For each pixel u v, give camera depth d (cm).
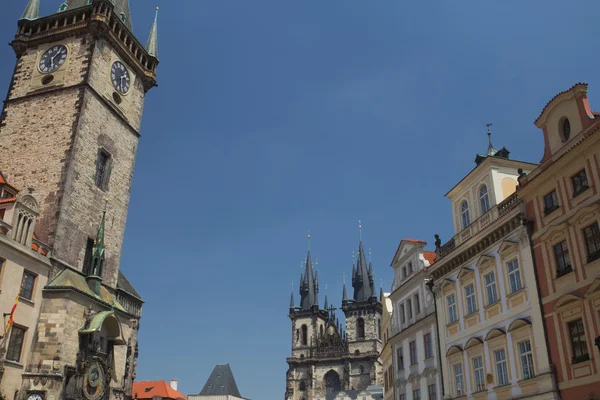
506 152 4722
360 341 16925
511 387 3756
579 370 3216
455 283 4647
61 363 4312
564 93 3638
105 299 5106
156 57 6781
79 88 5572
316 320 17888
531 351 3616
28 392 4147
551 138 3772
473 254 4434
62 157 5269
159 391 12500
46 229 4922
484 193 4553
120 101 6119
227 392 16200
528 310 3694
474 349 4247
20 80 5897
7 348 4091
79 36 5875
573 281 3359
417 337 5388
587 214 3294
